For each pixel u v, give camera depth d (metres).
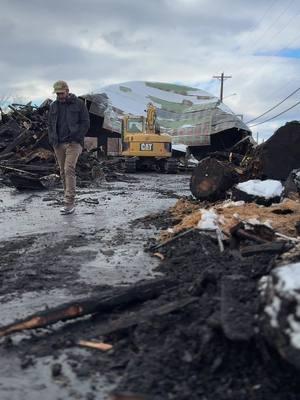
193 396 2.74
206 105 38.56
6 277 5.10
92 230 7.59
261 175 10.25
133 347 3.33
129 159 25.64
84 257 5.89
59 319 3.75
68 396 2.85
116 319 3.78
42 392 2.90
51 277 5.09
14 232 7.54
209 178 9.55
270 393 2.71
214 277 3.93
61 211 9.23
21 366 3.19
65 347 3.43
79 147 9.22
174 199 11.80
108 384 2.96
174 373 2.94
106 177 18.77
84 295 4.52
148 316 3.55
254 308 3.14
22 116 20.67
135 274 5.15
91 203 10.83
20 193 13.06
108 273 5.21
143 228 7.69
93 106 36.34
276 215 6.77
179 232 6.50
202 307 3.56
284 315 2.66
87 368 3.14
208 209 7.58
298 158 10.08
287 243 5.11
